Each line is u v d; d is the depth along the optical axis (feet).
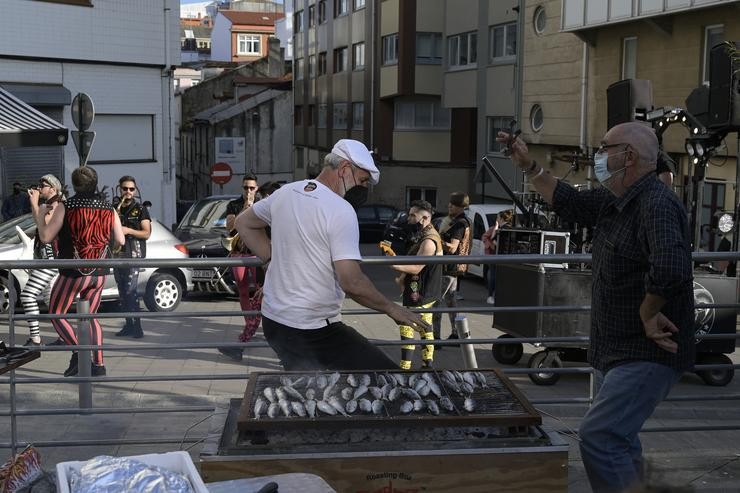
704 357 29.73
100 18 84.07
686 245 12.60
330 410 11.80
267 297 14.53
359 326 39.24
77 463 9.50
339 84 167.94
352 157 14.40
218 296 50.49
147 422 21.48
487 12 113.39
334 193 14.28
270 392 12.45
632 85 32.09
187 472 9.51
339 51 169.37
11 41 77.56
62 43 81.25
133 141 88.99
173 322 39.96
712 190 66.28
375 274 65.98
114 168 86.84
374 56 144.97
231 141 108.06
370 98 148.46
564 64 90.07
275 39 218.18
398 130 139.23
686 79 71.31
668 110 33.78
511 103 107.86
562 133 90.79
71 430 20.75
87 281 25.96
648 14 72.43
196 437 18.65
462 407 12.23
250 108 192.95
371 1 146.92
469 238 34.14
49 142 43.16
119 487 8.97
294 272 14.17
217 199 60.34
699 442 20.24
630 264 12.99
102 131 85.92
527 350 33.96
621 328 13.17
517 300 29.48
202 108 216.74
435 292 27.63
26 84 79.25
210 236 55.62
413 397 12.44
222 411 12.93
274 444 11.47
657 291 12.30
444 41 125.70
